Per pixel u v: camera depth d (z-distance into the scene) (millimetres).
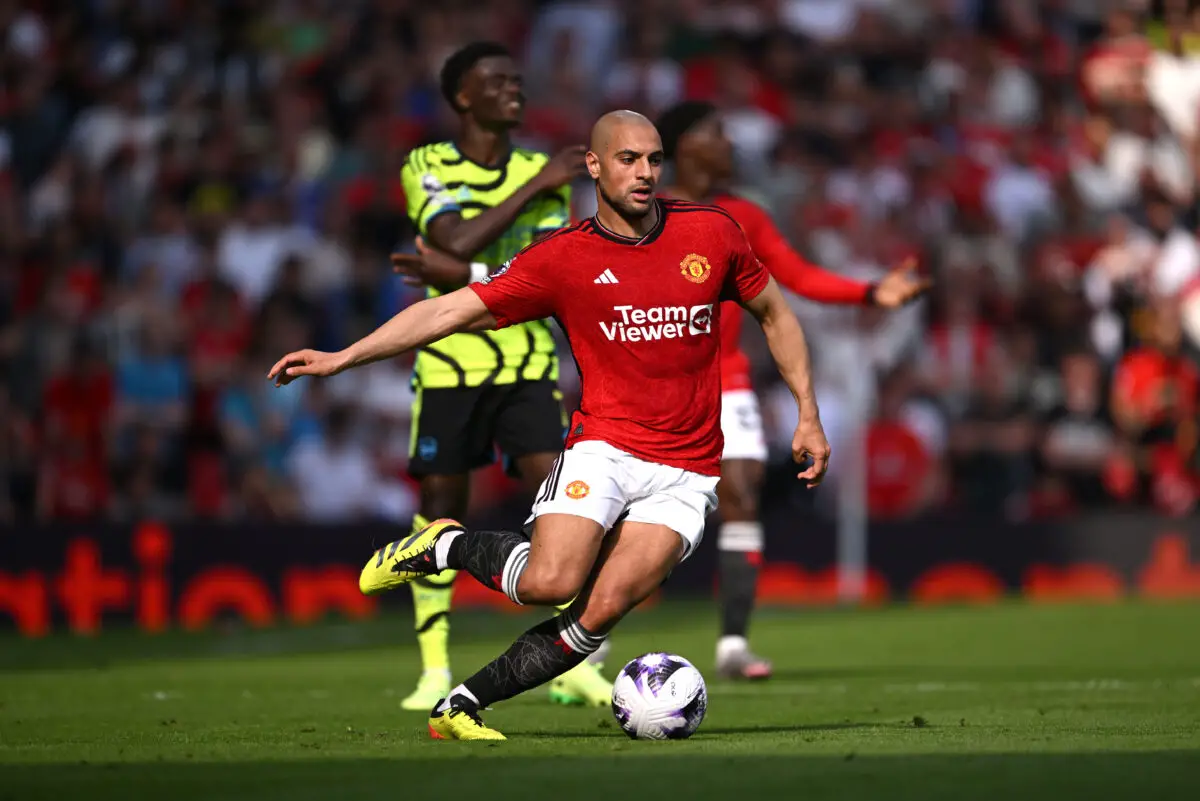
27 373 50531
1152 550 51219
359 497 49969
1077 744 16891
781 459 51719
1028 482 53062
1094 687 26562
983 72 69375
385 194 58000
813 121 65812
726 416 28922
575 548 17625
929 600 50250
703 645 36094
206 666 33875
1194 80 71688
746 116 63812
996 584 50688
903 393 52219
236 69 64750
